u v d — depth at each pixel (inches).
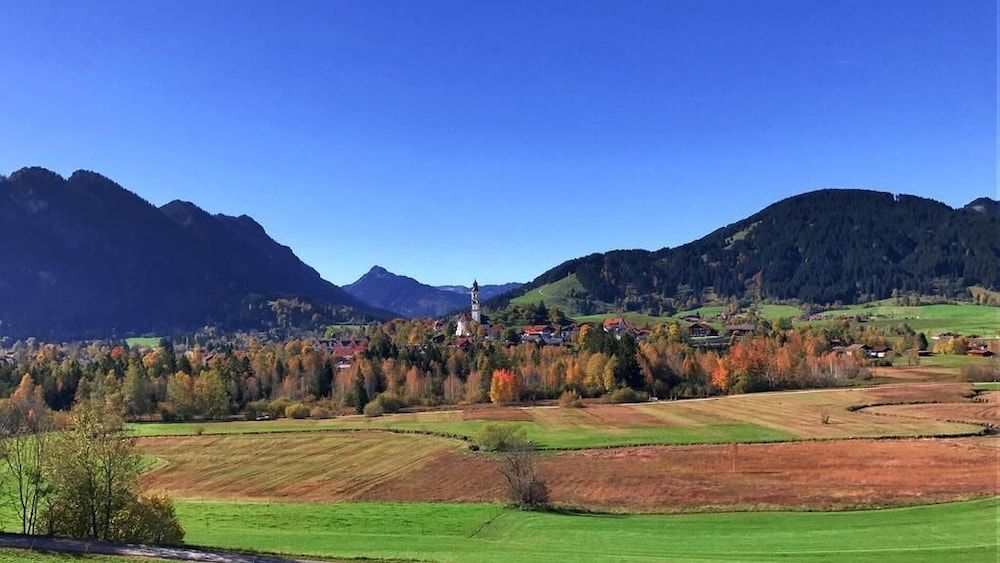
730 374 6801.2
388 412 6038.4
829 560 1838.1
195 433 4857.3
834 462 3299.7
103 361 7377.0
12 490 2066.9
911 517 2352.4
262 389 6850.4
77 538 1780.3
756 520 2423.7
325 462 3882.9
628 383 6683.1
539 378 6968.5
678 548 2041.1
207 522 2519.7
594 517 2554.1
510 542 2166.6
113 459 1827.0
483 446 4008.4
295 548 1942.7
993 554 1862.7
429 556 1847.9
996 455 3321.9
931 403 5226.4
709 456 3582.7
